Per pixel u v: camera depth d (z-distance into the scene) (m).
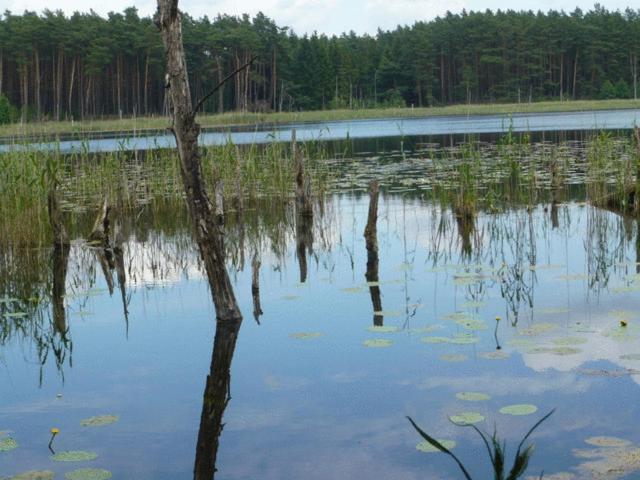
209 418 4.80
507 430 4.36
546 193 14.59
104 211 11.54
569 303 6.91
